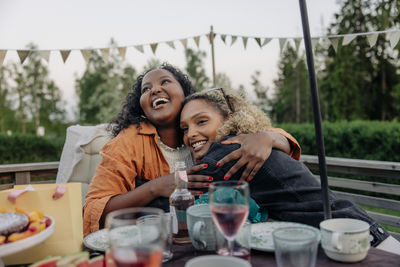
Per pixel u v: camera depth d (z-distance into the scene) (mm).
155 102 1430
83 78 28891
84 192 1909
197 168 1128
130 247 522
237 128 1266
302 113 34719
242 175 1048
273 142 1106
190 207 858
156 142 1433
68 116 32469
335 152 6078
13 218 707
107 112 26609
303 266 611
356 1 21125
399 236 1931
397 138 5328
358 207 972
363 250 701
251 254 783
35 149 10117
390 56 20469
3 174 2152
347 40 1762
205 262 581
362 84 22375
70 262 647
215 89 1432
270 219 1079
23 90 30453
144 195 1161
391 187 1938
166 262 754
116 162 1308
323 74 25875
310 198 983
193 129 1321
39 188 878
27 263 807
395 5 11297
